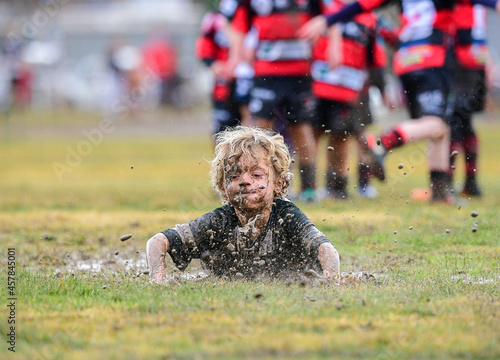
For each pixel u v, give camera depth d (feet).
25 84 305.53
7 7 297.74
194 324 34.83
